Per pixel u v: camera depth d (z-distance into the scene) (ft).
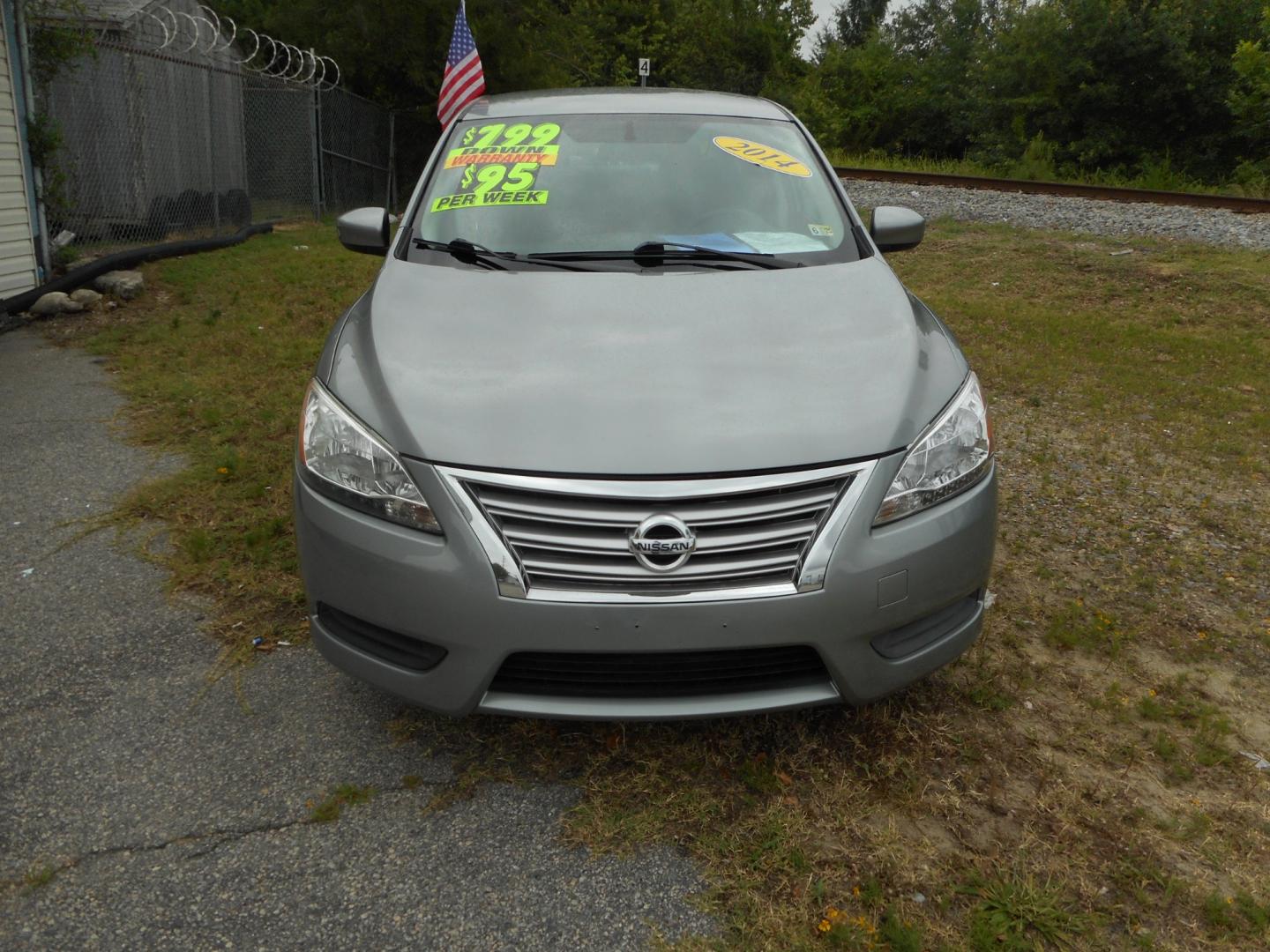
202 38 44.45
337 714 9.43
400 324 9.29
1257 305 29.09
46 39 28.12
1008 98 84.53
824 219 11.66
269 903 7.19
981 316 28.37
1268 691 10.34
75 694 9.64
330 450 8.27
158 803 8.18
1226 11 77.71
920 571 7.95
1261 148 76.02
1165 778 8.81
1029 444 18.17
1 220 25.72
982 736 9.27
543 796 8.37
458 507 7.61
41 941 6.79
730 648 7.56
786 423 7.88
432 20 62.59
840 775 8.64
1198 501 15.64
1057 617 11.50
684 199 11.60
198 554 12.34
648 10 124.36
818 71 127.03
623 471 7.45
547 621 7.47
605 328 9.02
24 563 12.23
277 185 52.16
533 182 11.79
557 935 6.96
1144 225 39.22
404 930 6.98
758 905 7.22
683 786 8.47
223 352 21.95
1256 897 7.45
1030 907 7.18
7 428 17.03
